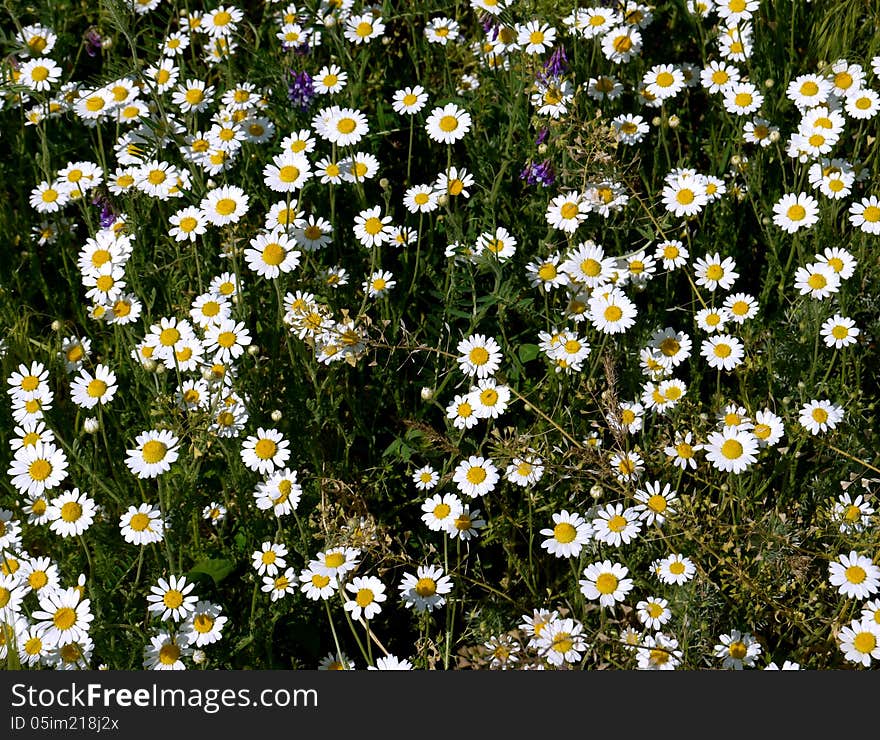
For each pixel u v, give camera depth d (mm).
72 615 1328
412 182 1655
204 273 1525
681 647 1338
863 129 1619
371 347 1490
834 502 1416
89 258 1478
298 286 1512
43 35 1633
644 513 1374
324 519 1361
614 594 1348
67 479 1439
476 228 1542
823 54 1642
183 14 1690
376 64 1693
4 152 1657
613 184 1507
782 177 1602
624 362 1489
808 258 1534
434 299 1570
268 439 1400
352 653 1413
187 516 1390
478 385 1456
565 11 1614
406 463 1484
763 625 1375
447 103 1588
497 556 1452
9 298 1547
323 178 1541
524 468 1410
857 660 1317
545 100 1546
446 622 1376
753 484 1449
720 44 1645
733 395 1511
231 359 1442
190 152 1546
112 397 1477
